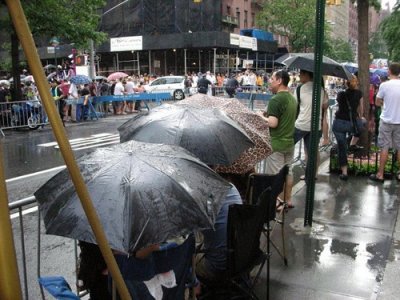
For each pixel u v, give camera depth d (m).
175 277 2.65
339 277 4.12
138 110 23.61
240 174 4.42
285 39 66.19
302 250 4.71
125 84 23.55
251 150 4.26
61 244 5.41
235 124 3.91
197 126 3.66
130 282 2.47
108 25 45.69
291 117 5.64
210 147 3.53
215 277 3.36
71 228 2.20
